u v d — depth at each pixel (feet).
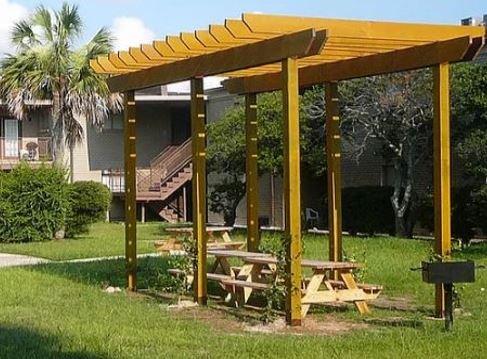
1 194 82.58
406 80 72.02
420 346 27.89
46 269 54.65
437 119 35.04
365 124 76.38
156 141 127.65
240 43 34.86
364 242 70.85
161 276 46.03
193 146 39.29
